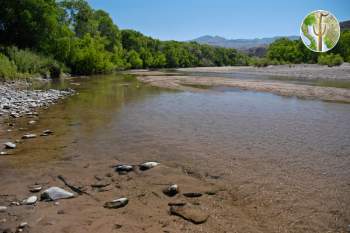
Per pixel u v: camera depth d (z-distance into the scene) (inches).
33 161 311.0
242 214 203.6
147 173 279.0
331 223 191.6
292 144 368.5
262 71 2687.0
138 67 4060.0
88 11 3061.0
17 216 200.7
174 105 691.4
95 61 2293.3
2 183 255.4
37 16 1926.7
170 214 204.8
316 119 525.0
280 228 186.2
